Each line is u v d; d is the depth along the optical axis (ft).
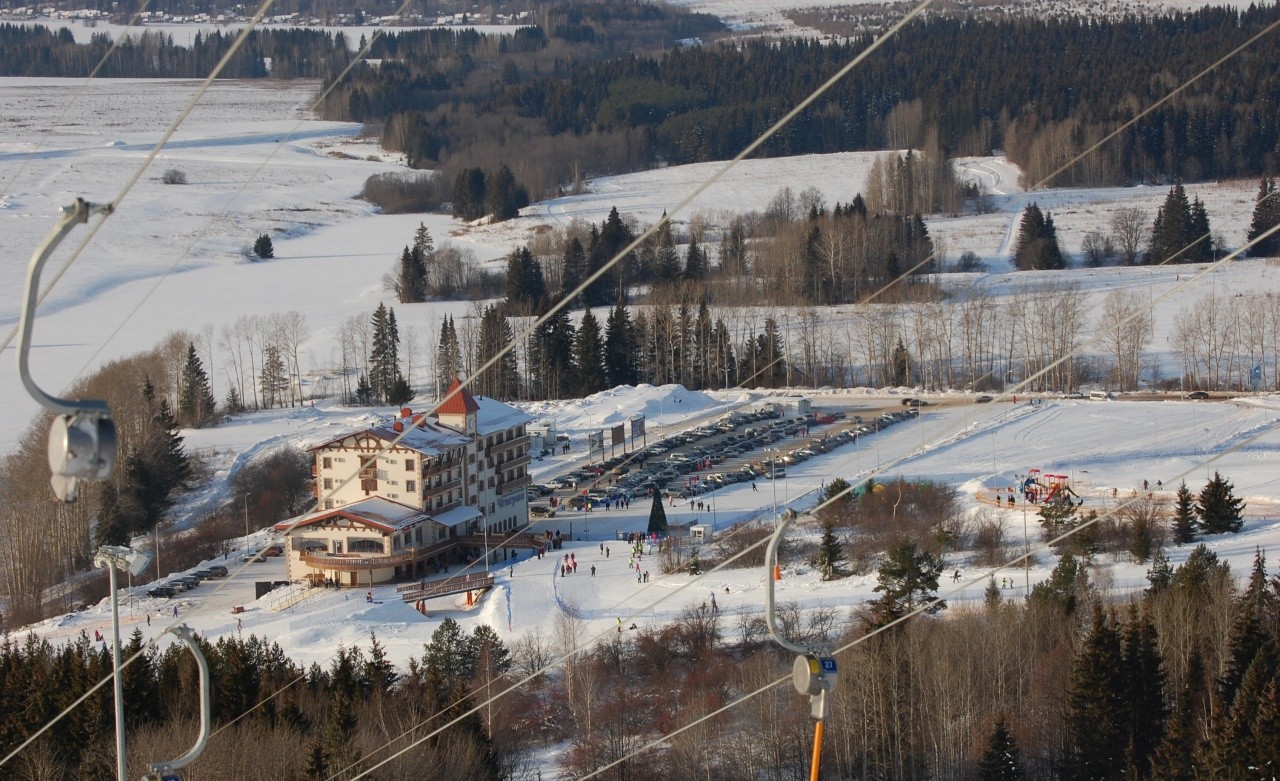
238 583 339.98
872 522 329.11
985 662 210.38
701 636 248.32
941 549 305.73
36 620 323.16
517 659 245.65
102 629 298.97
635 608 282.97
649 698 223.30
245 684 203.72
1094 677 195.93
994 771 188.96
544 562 329.52
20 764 189.67
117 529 369.09
